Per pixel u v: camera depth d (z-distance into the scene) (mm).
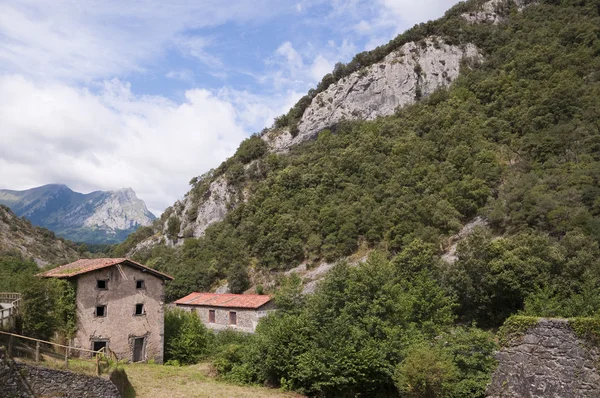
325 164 80625
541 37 83562
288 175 81312
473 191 55750
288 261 66062
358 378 20906
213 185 102875
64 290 25422
